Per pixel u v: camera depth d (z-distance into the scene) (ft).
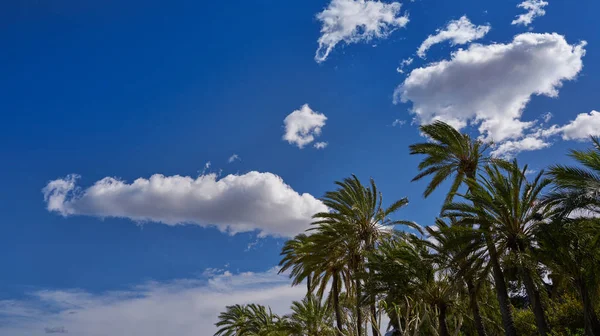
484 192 79.87
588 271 72.90
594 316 73.51
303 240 135.44
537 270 80.33
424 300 97.30
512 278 82.89
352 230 113.09
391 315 103.76
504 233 79.66
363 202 114.73
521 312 107.34
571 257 71.97
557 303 99.30
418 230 109.60
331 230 114.32
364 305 101.55
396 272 97.30
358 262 116.98
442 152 99.81
